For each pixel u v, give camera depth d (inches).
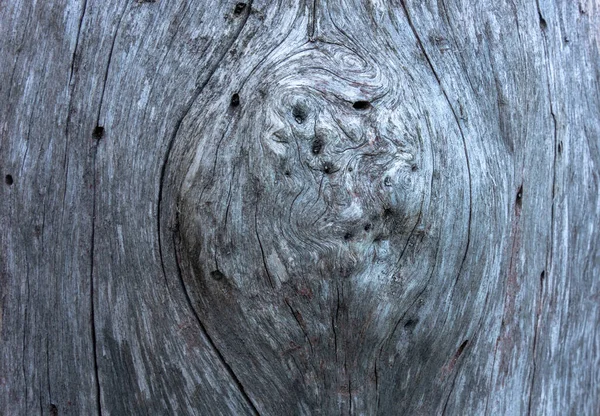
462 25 10.9
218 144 10.1
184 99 10.3
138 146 10.5
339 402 11.0
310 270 10.1
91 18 10.6
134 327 10.9
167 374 10.9
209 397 11.0
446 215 10.6
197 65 10.3
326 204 9.9
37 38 11.1
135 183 10.5
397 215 10.2
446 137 10.6
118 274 10.8
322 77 10.0
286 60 10.1
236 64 10.2
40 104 11.0
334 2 10.2
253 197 10.0
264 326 10.5
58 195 10.9
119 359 11.1
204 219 10.2
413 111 10.3
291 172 9.9
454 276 11.0
